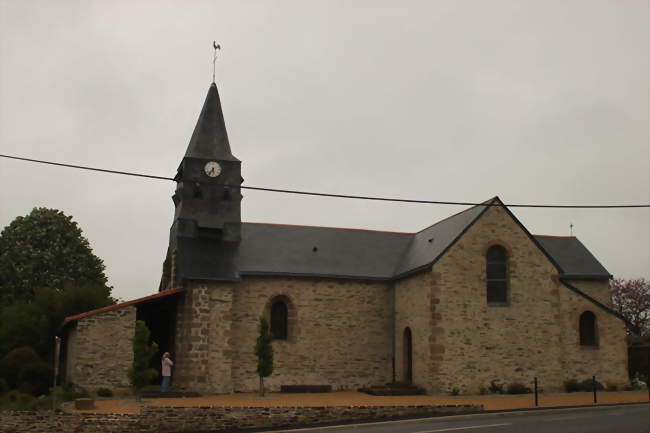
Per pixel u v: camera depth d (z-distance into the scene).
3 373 25.20
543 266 24.88
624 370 25.88
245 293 25.67
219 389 23.86
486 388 23.36
